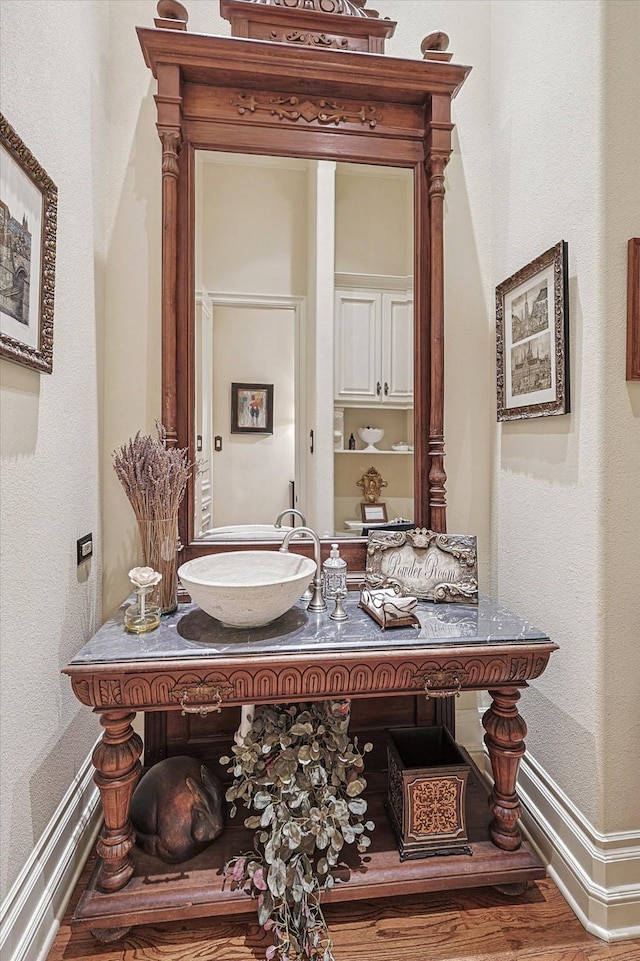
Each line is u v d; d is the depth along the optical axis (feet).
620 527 4.42
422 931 4.26
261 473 5.86
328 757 4.56
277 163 5.76
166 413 5.41
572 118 4.75
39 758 4.15
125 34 5.85
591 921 4.29
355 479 5.98
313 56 5.25
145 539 4.78
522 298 5.59
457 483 6.51
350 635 4.36
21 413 3.88
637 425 4.43
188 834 4.46
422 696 5.94
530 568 5.56
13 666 3.75
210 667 3.96
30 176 3.88
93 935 4.15
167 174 5.32
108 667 3.87
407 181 5.93
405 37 6.31
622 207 4.38
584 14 4.55
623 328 4.39
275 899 4.03
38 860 4.04
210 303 5.73
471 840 4.70
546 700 5.18
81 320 5.08
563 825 4.75
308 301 5.88
